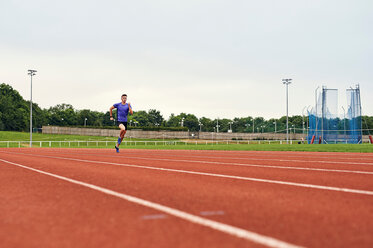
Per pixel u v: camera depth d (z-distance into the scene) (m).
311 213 2.63
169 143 70.69
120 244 1.86
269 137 90.81
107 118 177.50
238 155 11.64
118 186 4.09
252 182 4.44
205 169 6.22
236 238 1.96
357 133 34.34
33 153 14.41
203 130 178.88
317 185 4.14
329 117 34.69
